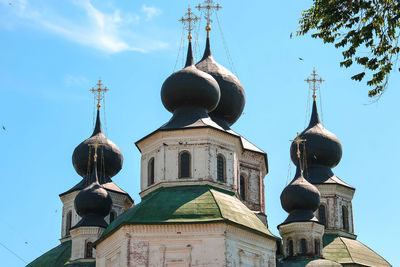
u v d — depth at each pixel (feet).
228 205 205.16
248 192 249.14
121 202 271.08
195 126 220.02
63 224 272.92
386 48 111.14
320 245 242.17
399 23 109.81
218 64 254.47
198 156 218.79
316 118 288.10
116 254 201.67
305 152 278.26
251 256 200.75
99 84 289.53
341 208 273.33
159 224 196.65
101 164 274.16
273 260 205.46
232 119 250.57
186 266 193.98
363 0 112.47
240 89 251.19
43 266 250.16
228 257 194.49
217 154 221.25
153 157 224.12
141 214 200.44
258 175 253.85
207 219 196.95
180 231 196.85
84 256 241.96
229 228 197.26
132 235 197.47
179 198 205.67
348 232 271.49
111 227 208.03
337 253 253.85
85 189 249.75
